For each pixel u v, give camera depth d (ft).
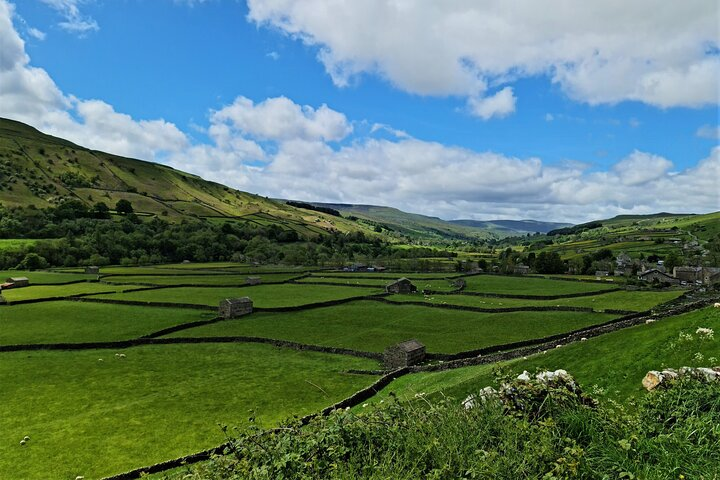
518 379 37.19
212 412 144.56
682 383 36.04
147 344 244.63
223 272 533.55
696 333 94.99
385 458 27.58
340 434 31.22
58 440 123.75
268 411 144.05
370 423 32.65
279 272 567.18
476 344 224.74
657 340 100.89
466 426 30.40
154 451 116.57
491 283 469.98
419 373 183.83
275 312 322.34
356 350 224.33
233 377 185.37
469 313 314.55
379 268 627.46
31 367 199.11
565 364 113.09
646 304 307.99
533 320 278.05
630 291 387.75
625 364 95.55
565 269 611.88
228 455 33.71
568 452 25.86
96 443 121.60
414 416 33.42
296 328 275.39
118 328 266.57
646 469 24.91
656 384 45.57
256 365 204.74
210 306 325.42
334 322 291.38
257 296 382.42
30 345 229.86
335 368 199.72
